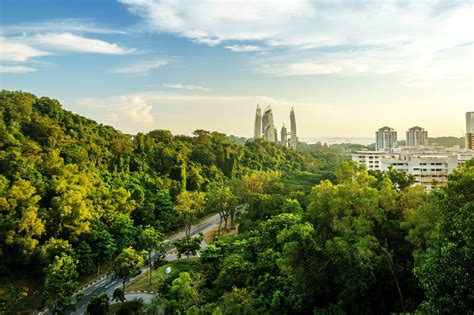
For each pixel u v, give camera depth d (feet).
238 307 103.50
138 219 266.16
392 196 112.16
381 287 103.76
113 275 195.52
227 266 141.59
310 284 104.68
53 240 186.70
